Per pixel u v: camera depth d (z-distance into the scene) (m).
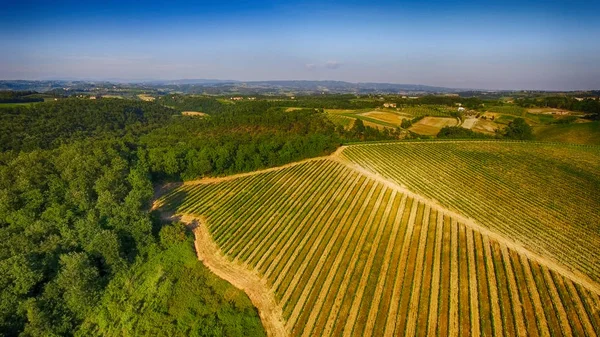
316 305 38.31
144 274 44.03
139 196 53.12
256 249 49.75
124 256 44.47
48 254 40.62
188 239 51.34
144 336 34.47
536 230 53.09
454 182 72.69
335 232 53.31
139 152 80.12
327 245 49.78
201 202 67.25
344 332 34.62
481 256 46.22
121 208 49.88
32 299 34.50
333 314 36.94
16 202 50.56
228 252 49.19
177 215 61.88
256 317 36.78
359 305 38.03
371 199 64.62
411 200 63.62
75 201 52.53
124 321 36.47
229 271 44.97
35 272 36.50
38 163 61.53
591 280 41.56
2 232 44.25
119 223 47.59
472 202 62.84
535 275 42.28
